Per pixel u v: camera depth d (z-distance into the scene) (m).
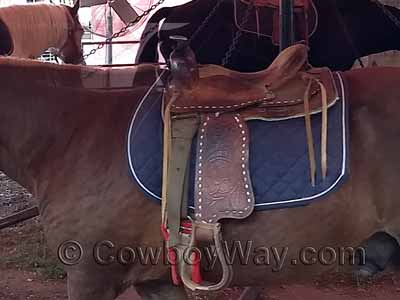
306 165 2.39
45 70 2.67
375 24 5.22
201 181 2.39
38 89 2.60
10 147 2.60
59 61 6.96
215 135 2.42
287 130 2.44
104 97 2.62
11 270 4.81
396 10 5.29
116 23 9.60
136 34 9.29
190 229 2.41
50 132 2.55
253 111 2.46
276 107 2.46
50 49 6.59
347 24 5.18
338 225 2.40
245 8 5.03
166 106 2.47
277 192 2.38
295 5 4.91
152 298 2.72
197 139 2.43
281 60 2.58
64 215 2.51
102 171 2.48
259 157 2.41
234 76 2.60
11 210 6.20
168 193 2.40
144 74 3.12
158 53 5.62
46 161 2.55
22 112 2.57
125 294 4.29
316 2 5.11
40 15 6.33
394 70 2.60
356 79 2.56
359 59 5.20
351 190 2.37
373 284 4.46
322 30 5.10
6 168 2.66
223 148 2.41
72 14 6.68
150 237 2.49
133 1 9.39
